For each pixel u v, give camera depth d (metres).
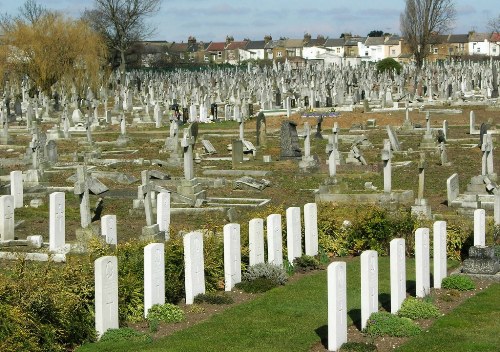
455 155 50.94
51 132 64.38
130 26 130.50
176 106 76.31
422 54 132.62
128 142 60.59
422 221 27.20
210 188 41.00
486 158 37.00
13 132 69.38
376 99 92.31
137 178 43.81
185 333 18.48
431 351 17.09
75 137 65.38
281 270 23.20
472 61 163.75
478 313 19.92
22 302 16.98
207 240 23.02
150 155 54.22
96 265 17.94
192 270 20.92
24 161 49.03
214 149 54.84
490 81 105.81
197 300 20.95
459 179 42.12
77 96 90.56
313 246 25.95
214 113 76.75
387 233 26.67
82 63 95.88
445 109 77.62
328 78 114.88
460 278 22.36
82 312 17.97
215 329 18.73
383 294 21.66
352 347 17.12
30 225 31.64
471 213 32.69
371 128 67.12
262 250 23.77
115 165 49.16
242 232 24.95
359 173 43.78
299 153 49.22
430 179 42.25
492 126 65.88
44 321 17.22
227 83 118.38
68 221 32.38
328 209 28.48
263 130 55.94
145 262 19.41
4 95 88.62
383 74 121.06
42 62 93.44
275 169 46.38
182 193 37.16
